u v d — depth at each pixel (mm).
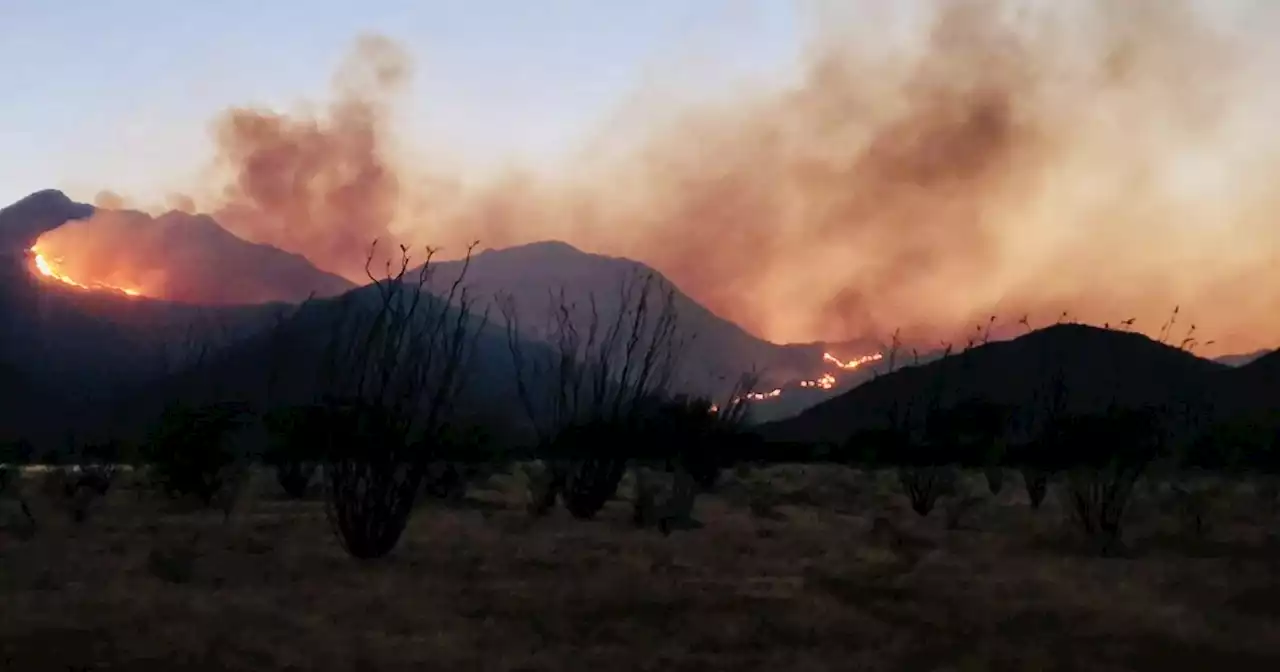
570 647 11430
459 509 29750
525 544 20375
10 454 51781
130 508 28938
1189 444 46125
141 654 10688
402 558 18172
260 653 10828
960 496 35156
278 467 33531
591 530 23578
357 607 13414
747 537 22391
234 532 22156
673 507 25188
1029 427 32781
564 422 27781
